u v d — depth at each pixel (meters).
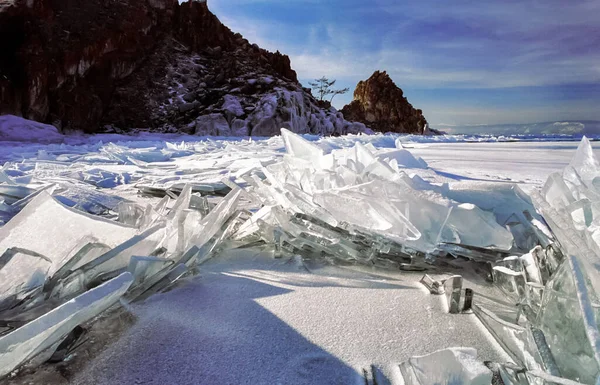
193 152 8.00
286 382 0.87
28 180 3.15
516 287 1.32
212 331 1.08
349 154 2.56
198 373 0.89
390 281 1.51
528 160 7.25
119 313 1.14
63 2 26.61
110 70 28.25
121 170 5.14
